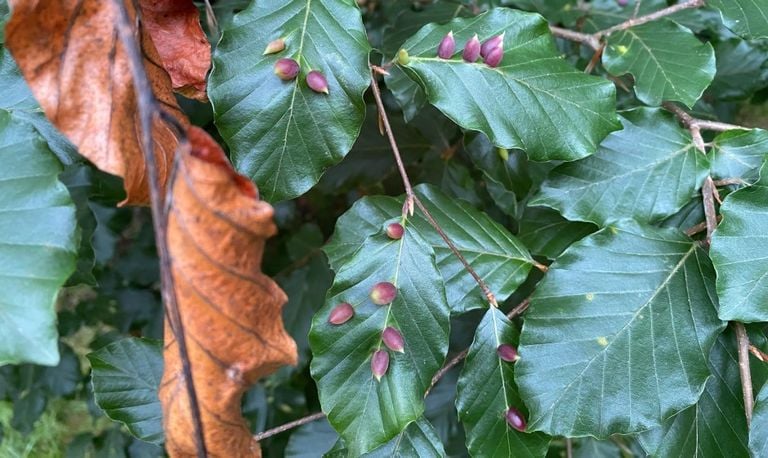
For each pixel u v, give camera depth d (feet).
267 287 0.70
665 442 0.96
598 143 0.96
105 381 1.07
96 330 1.79
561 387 0.93
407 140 1.44
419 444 1.00
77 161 0.94
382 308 0.93
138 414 1.07
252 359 0.72
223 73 0.89
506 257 1.02
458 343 1.28
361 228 1.05
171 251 0.67
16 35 0.72
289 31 0.91
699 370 0.94
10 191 0.77
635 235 0.99
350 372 0.92
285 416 1.54
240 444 0.77
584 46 1.29
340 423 0.91
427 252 0.95
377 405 0.92
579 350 0.94
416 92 1.19
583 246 0.98
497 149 1.14
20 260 0.75
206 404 0.73
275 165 0.91
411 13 1.28
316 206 1.71
